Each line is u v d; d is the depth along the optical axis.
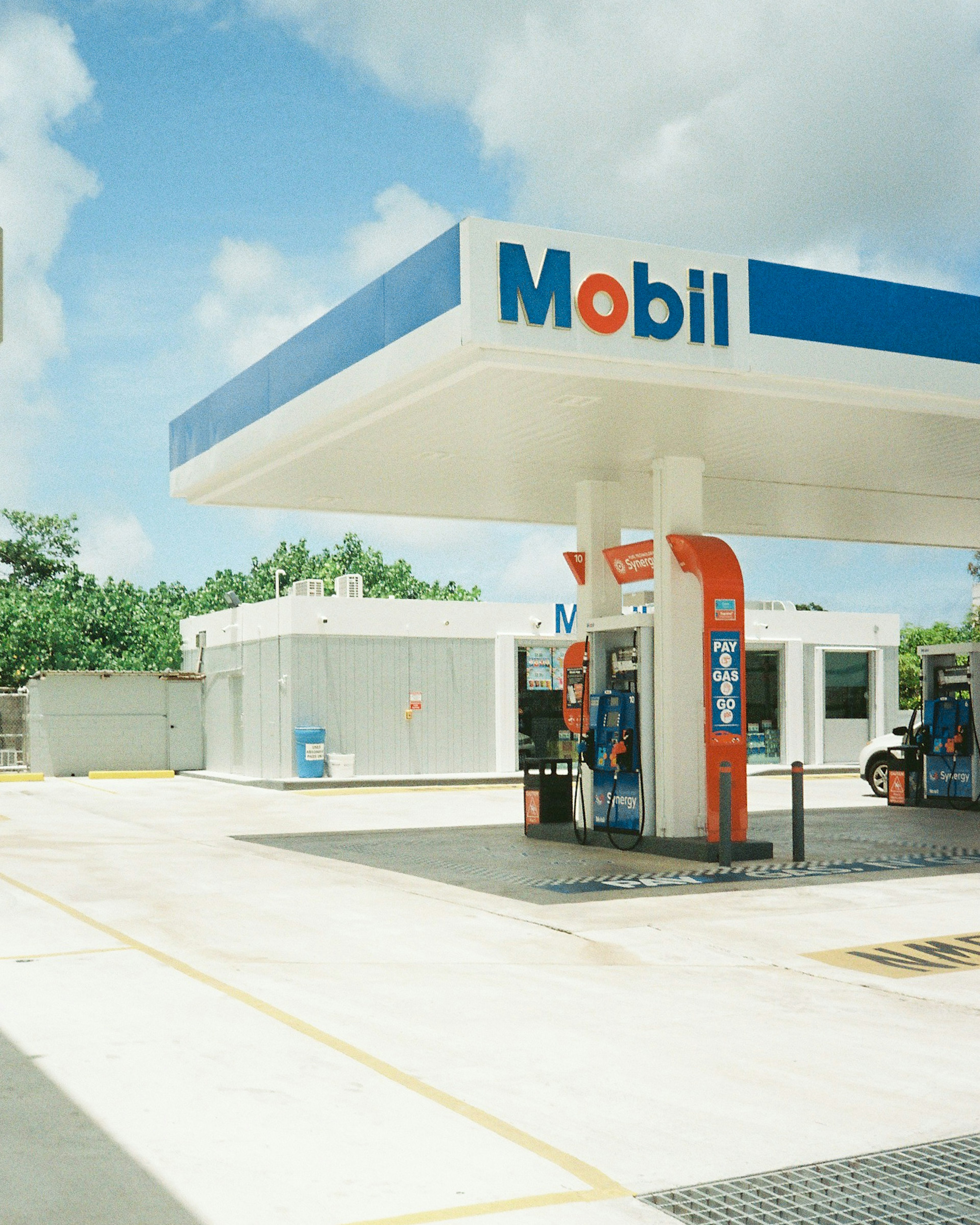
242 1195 3.99
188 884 11.47
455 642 28.47
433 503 17.11
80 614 45.47
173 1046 5.77
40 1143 4.47
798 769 12.80
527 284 9.77
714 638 13.04
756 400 11.22
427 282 10.19
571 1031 6.12
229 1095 5.02
